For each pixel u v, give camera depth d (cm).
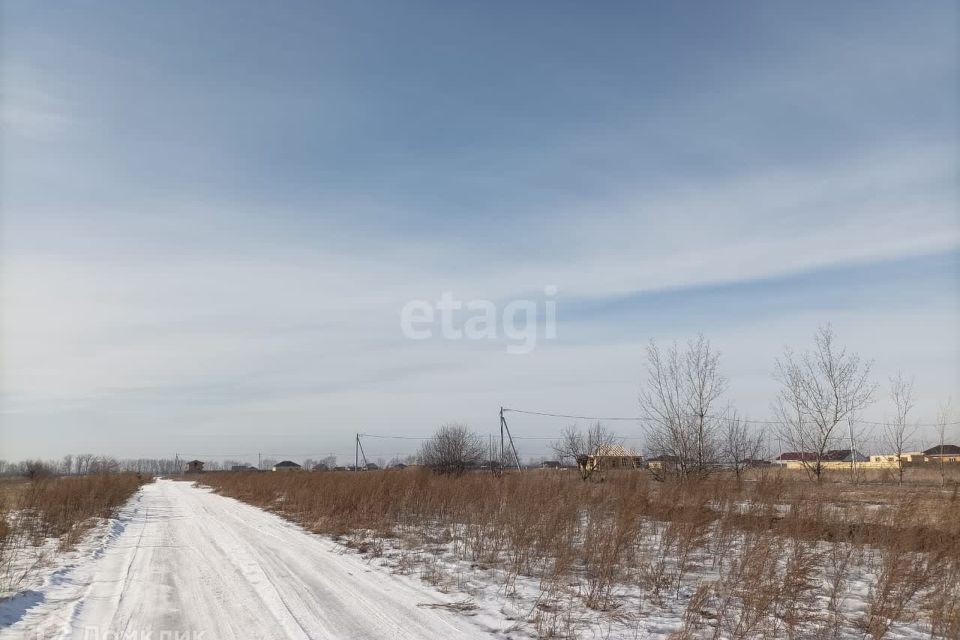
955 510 1080
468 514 1919
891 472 2681
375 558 1470
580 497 1638
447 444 4472
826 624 877
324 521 2147
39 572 1309
